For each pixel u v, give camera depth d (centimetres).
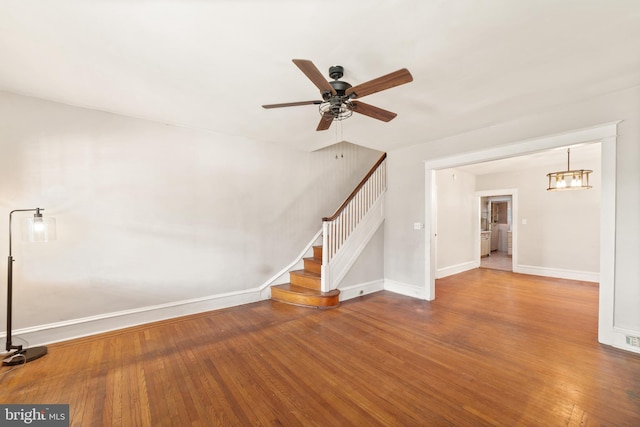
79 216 302
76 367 243
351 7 161
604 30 181
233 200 407
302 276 439
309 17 169
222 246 398
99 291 313
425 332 314
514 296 454
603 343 283
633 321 265
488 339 296
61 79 248
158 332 316
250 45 198
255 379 226
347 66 225
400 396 204
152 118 339
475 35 186
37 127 282
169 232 357
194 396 205
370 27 179
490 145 364
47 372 235
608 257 279
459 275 613
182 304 366
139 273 337
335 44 197
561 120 305
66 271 295
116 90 268
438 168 429
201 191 380
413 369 239
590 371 233
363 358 257
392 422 179
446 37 189
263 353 268
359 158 573
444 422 178
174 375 231
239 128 377
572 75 239
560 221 585
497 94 275
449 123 354
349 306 406
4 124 268
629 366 240
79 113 302
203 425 177
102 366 245
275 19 171
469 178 687
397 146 470
